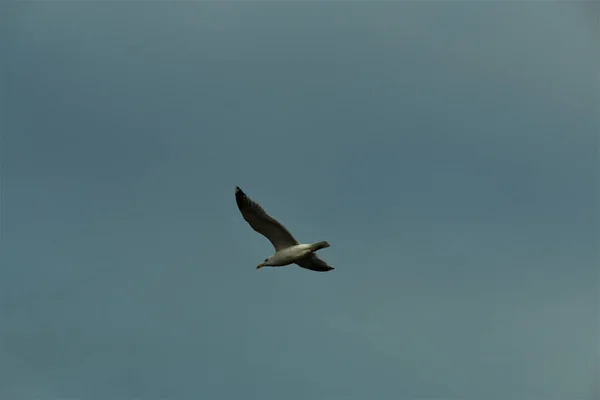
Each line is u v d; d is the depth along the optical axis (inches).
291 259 942.4
